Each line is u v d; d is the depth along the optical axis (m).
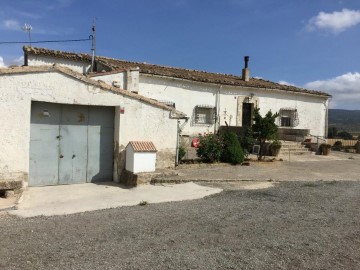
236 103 19.77
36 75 9.09
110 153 10.83
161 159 11.66
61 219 6.52
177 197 8.70
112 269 4.31
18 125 8.88
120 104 10.59
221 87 19.09
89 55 18.39
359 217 7.03
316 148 19.36
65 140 10.09
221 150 13.50
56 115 9.91
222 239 5.52
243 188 9.86
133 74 14.62
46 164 9.82
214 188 9.74
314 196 8.88
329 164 15.63
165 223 6.29
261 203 8.03
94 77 13.82
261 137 15.07
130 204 7.95
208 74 22.06
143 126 11.12
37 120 9.62
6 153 8.75
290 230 6.08
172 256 4.78
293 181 11.10
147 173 10.23
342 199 8.62
